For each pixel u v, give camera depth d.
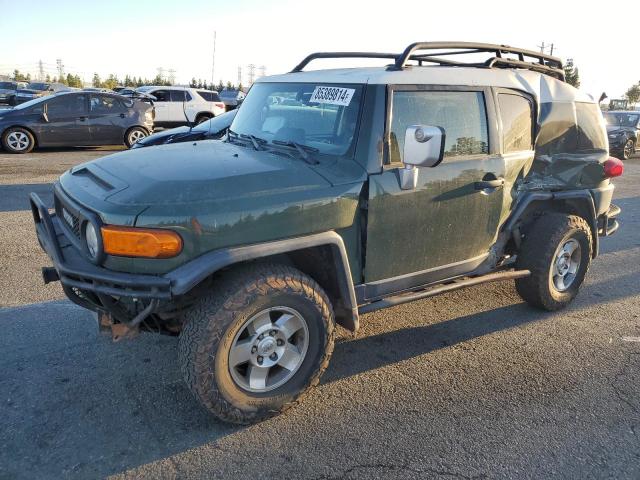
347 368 3.83
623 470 2.88
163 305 2.91
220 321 2.83
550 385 3.69
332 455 2.91
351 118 3.38
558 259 4.70
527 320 4.75
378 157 3.34
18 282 5.07
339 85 3.54
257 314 2.97
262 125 3.99
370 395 3.50
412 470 2.81
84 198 3.00
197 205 2.74
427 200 3.58
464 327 4.57
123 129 14.81
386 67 3.66
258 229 2.87
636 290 5.61
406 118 3.50
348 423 3.19
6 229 6.80
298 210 2.98
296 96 3.82
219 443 2.97
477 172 3.88
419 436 3.09
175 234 2.68
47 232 3.17
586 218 5.00
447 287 3.89
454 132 3.78
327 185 3.12
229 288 2.88
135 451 2.88
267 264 3.07
